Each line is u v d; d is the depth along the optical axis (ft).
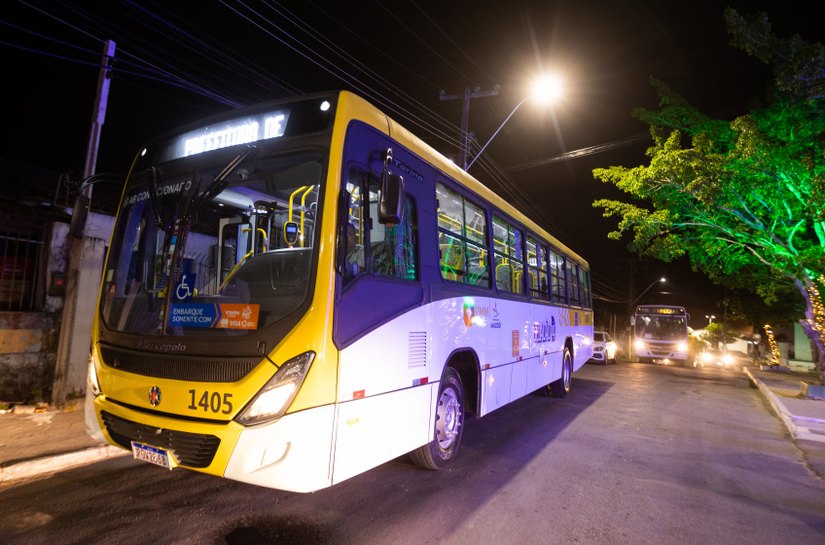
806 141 36.91
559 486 16.97
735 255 47.80
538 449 21.63
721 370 81.87
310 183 12.94
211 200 14.74
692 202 45.01
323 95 13.21
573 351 39.65
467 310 19.04
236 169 13.62
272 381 10.84
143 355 12.55
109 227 28.32
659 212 45.06
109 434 13.08
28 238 25.26
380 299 13.48
